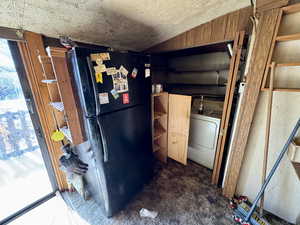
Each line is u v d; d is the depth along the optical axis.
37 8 1.06
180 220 1.50
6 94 1.42
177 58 3.09
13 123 1.53
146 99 1.67
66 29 1.42
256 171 1.52
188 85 3.04
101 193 1.46
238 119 1.49
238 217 1.45
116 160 1.44
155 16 1.46
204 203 1.69
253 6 1.26
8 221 1.50
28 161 1.72
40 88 1.49
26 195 1.73
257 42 1.23
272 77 1.17
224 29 1.53
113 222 1.49
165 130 2.41
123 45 2.14
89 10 1.21
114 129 1.36
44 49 1.44
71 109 1.21
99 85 1.17
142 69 1.53
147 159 1.90
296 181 1.30
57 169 1.78
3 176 1.73
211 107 2.34
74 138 1.26
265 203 1.54
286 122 1.26
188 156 2.56
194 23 1.66
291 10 1.06
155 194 1.83
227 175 1.70
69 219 1.53
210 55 2.66
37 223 1.49
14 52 1.30
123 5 1.22
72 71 1.14
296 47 1.13
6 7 0.98
